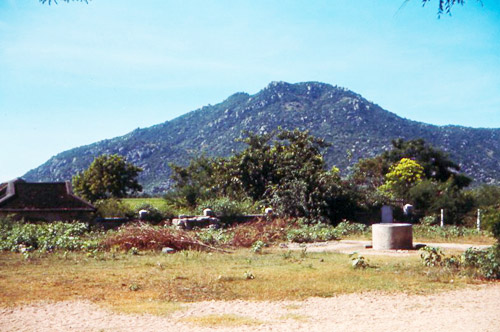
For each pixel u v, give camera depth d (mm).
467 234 23641
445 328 6559
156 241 17609
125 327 6801
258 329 6633
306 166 31375
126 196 85625
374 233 18031
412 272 11438
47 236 18031
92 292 9273
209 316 7387
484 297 8648
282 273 11516
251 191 33469
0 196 25766
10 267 12688
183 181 51250
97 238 19766
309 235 21969
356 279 10578
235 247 18938
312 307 7984
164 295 8938
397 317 7250
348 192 30406
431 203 31719
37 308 7980
